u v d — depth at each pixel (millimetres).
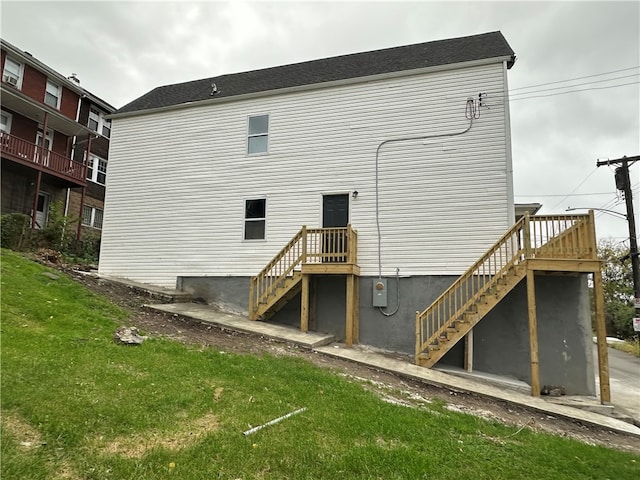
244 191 12164
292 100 12125
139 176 13391
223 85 14297
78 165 17016
